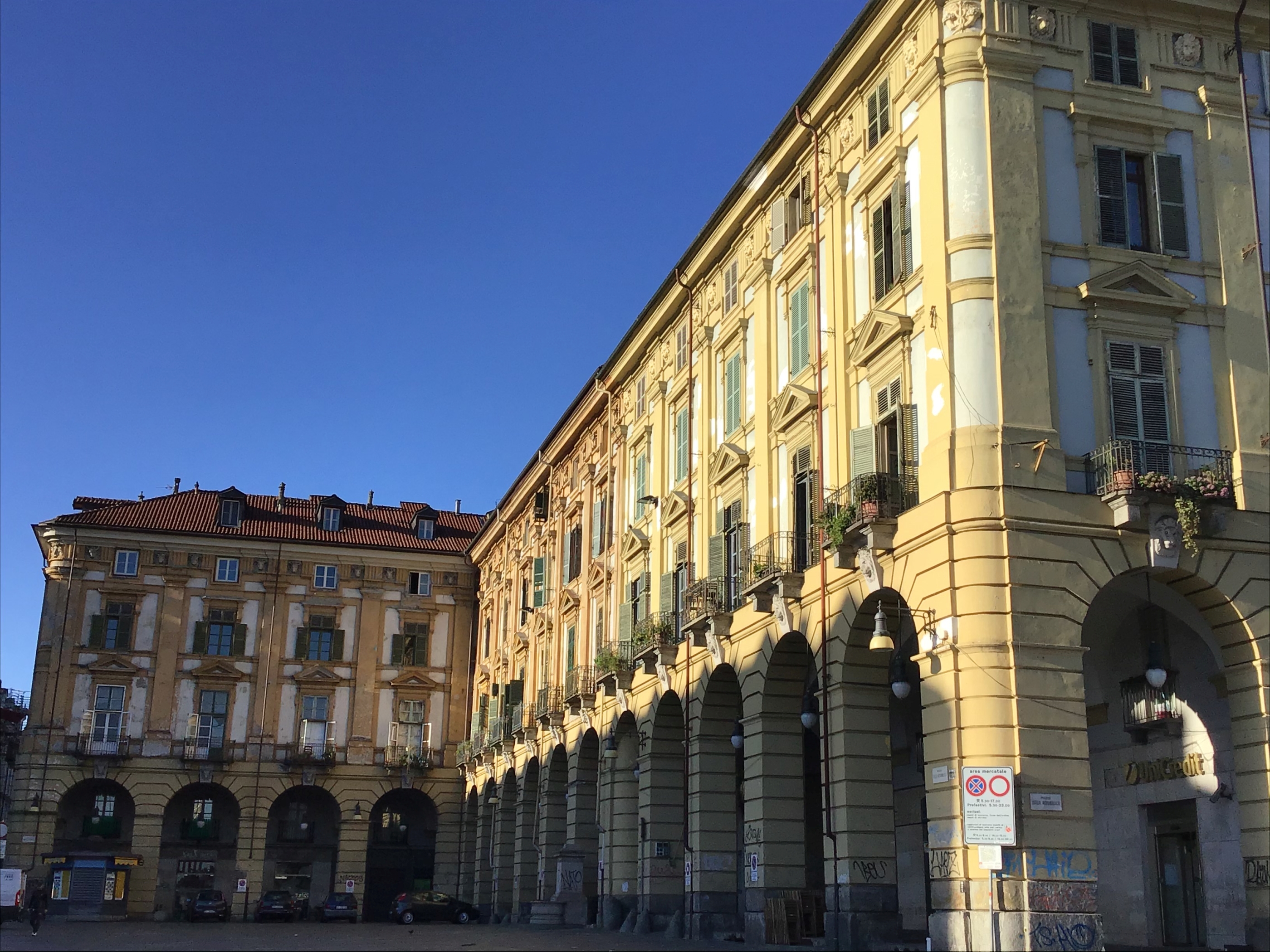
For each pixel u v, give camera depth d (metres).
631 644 40.31
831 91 28.64
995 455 21.97
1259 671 22.22
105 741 62.06
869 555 24.56
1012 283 22.78
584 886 44.44
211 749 63.47
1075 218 23.73
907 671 29.48
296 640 66.38
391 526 71.88
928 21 24.78
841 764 25.56
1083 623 22.77
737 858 33.56
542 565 55.16
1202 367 23.69
